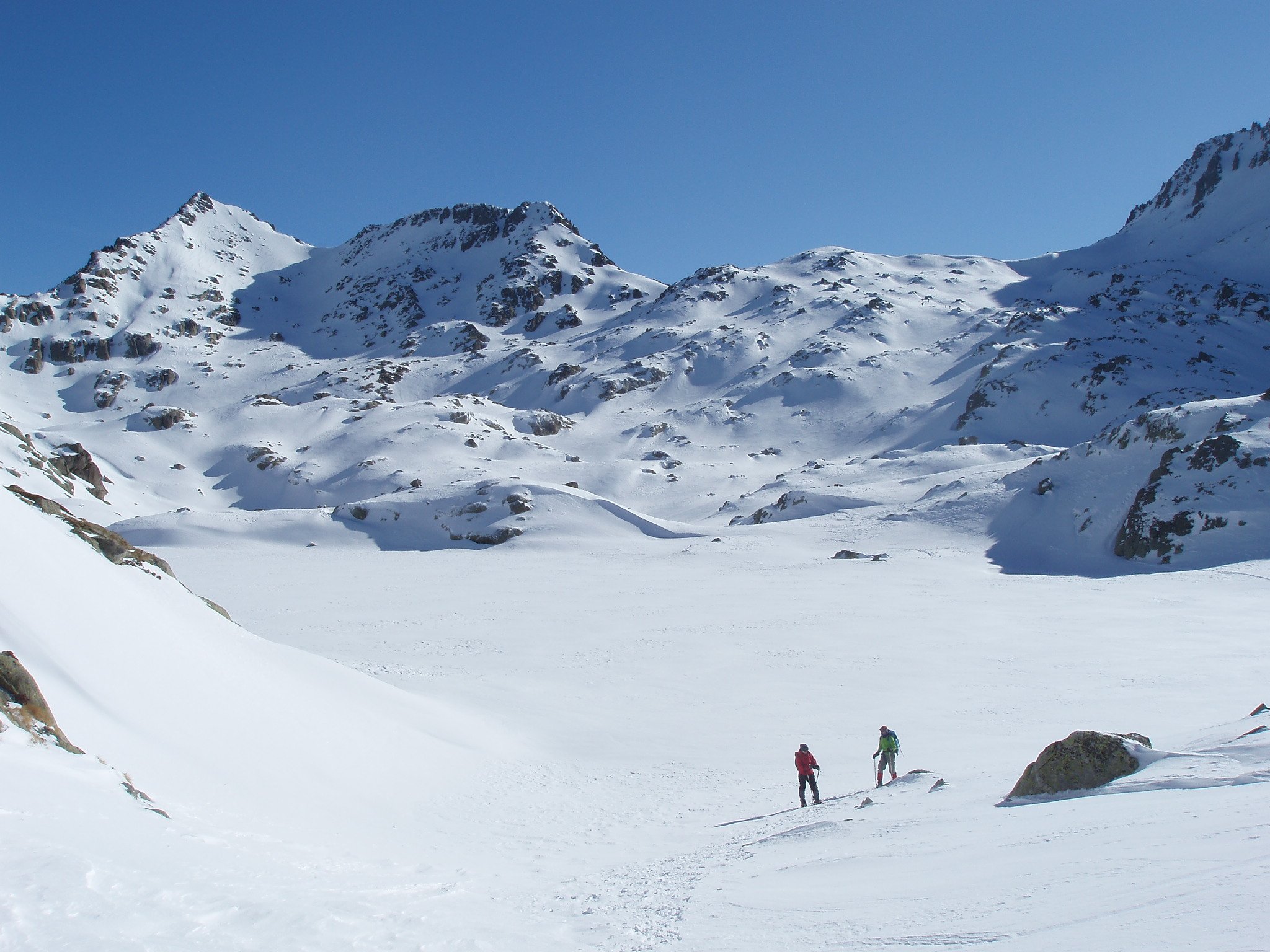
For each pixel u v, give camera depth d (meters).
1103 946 4.44
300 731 18.38
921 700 30.86
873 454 147.88
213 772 14.32
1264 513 68.06
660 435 171.75
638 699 33.09
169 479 148.88
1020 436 134.75
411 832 16.11
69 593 15.87
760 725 28.56
